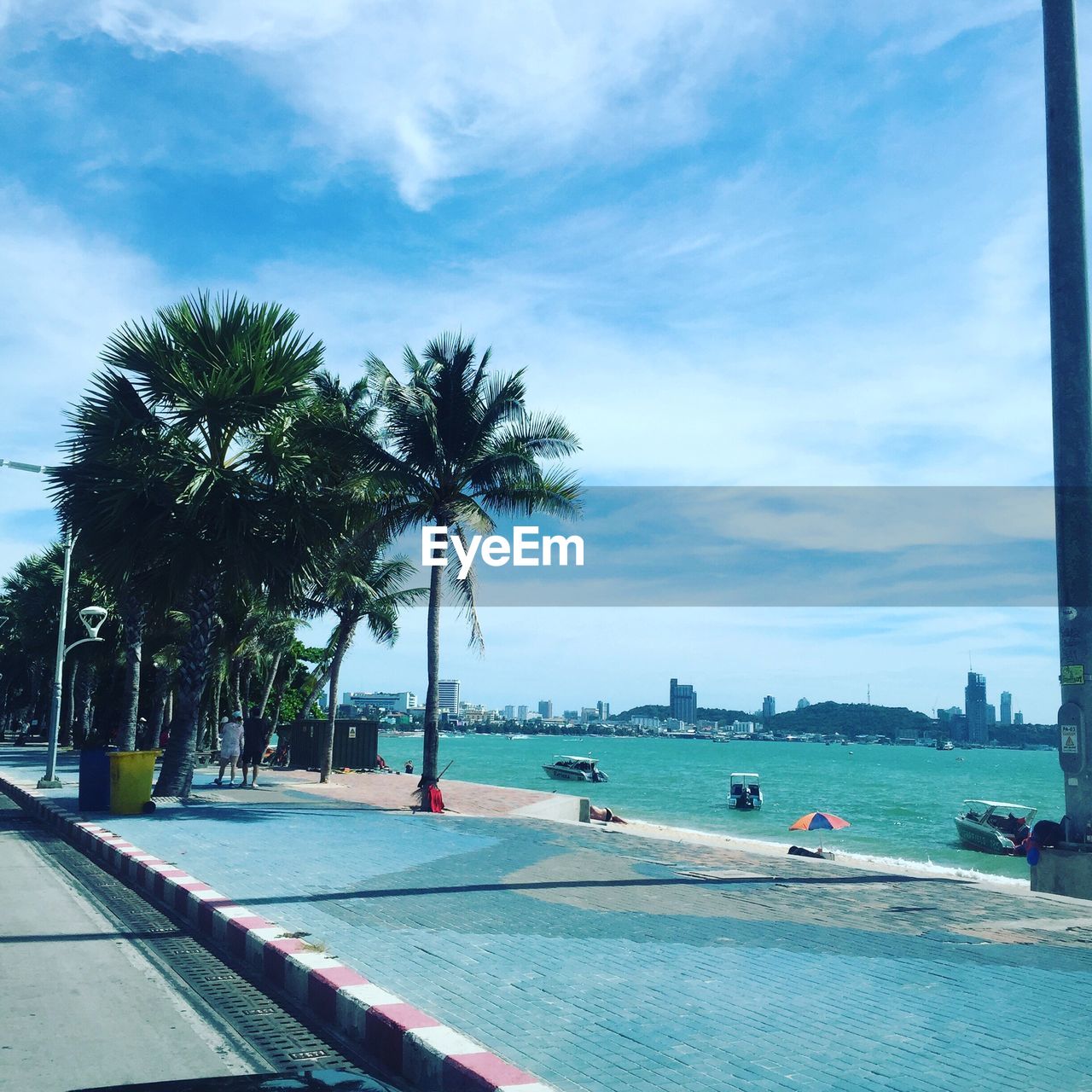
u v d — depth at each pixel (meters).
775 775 101.06
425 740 19.16
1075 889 9.08
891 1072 4.26
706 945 6.66
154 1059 4.70
